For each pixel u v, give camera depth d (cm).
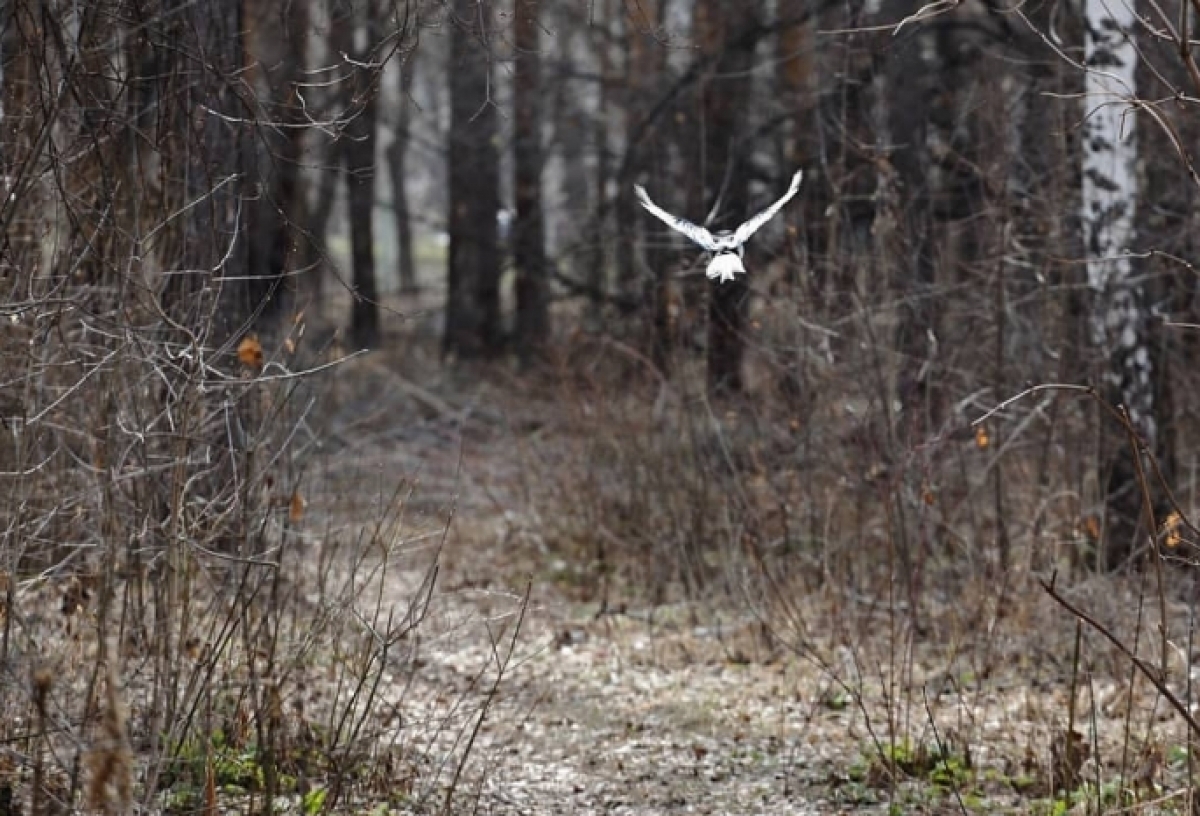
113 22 950
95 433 915
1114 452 1562
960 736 1095
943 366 1566
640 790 1073
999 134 1616
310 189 4069
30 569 980
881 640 1412
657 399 1830
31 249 991
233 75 1023
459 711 1195
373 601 1467
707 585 1594
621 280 2641
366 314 3809
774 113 2388
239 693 1011
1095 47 1539
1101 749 1095
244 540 950
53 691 895
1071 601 1399
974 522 1551
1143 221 1641
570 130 3403
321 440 1566
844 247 1714
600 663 1401
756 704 1277
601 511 1814
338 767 970
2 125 966
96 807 725
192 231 1115
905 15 1933
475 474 2139
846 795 1059
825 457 1650
